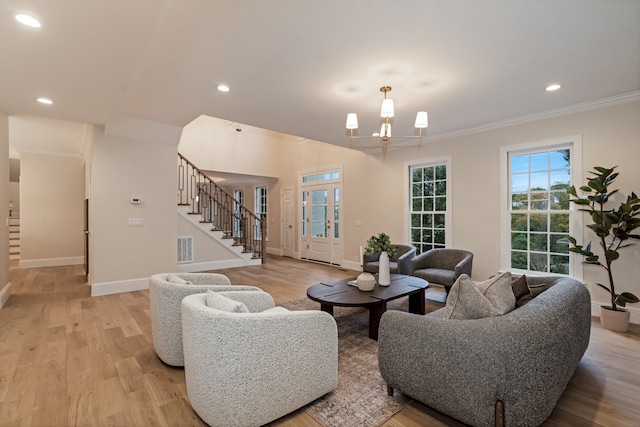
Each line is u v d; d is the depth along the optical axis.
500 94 3.31
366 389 2.10
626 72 2.80
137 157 4.57
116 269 4.41
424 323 1.80
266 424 1.74
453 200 4.82
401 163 5.57
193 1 1.82
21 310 3.67
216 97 3.40
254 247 8.22
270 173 8.24
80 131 5.19
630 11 1.95
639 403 1.97
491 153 4.41
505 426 1.52
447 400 1.70
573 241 3.45
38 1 1.67
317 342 1.91
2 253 3.88
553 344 1.61
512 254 4.28
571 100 3.49
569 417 1.83
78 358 2.51
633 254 3.34
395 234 5.65
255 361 1.66
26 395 2.00
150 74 2.82
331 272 6.09
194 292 2.38
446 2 1.86
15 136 5.45
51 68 2.50
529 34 2.21
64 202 6.74
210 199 7.39
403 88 3.15
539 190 4.04
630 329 3.16
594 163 3.57
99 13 1.79
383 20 2.04
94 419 1.79
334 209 6.95
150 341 2.84
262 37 2.23
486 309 1.75
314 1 1.85
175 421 1.79
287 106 3.66
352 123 3.11
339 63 2.63
